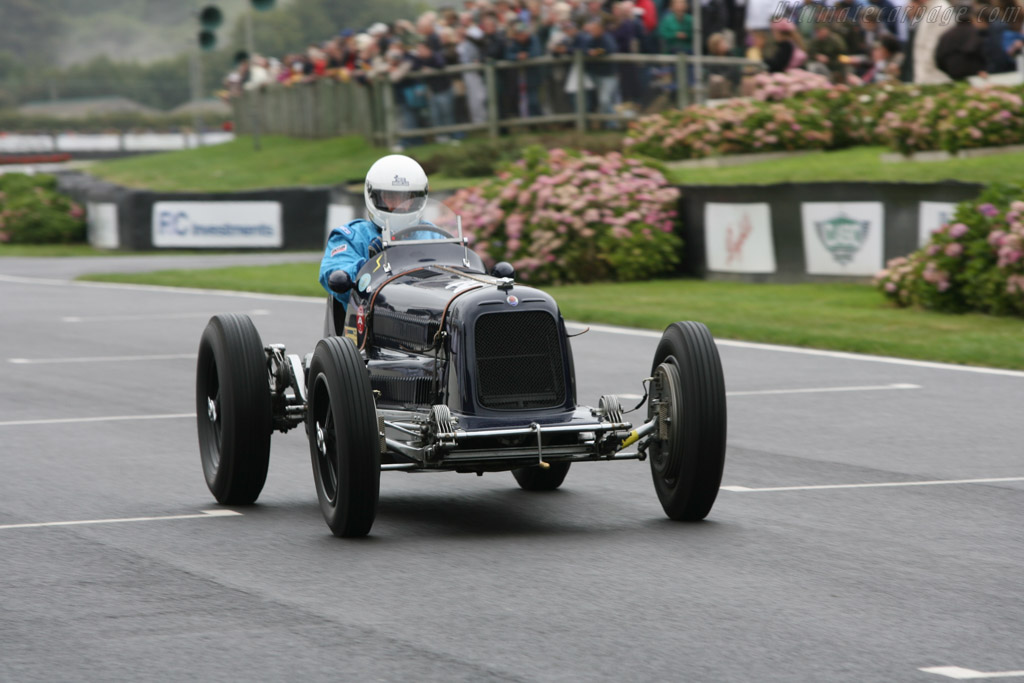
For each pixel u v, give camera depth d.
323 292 68.88
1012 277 50.16
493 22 104.50
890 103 80.62
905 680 15.94
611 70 96.31
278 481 28.73
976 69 76.31
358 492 22.47
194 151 151.62
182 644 17.52
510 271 25.84
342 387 22.47
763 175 75.06
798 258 62.59
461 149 100.19
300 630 18.06
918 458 30.03
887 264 58.69
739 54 93.25
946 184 55.62
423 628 18.08
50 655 17.16
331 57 133.62
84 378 44.25
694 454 23.08
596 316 55.72
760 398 38.12
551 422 23.30
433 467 22.61
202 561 21.83
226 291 73.12
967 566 21.09
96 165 155.75
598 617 18.48
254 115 141.50
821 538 22.95
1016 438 32.06
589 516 25.05
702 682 15.91
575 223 67.25
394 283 26.05
